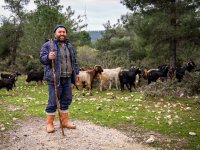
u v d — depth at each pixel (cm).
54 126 815
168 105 1207
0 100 1403
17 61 3625
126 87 1925
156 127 838
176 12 2367
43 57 743
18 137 730
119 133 770
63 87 772
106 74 1819
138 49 3456
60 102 785
